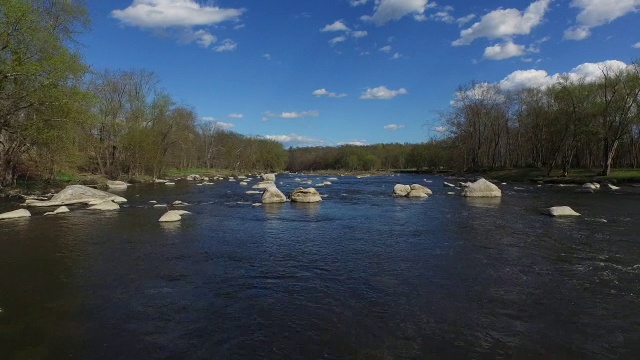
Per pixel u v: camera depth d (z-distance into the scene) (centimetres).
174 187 5397
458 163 9344
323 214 2736
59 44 3206
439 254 1577
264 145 13100
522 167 7862
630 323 921
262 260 1489
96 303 1046
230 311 994
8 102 2952
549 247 1686
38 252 1599
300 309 1006
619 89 5553
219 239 1875
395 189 4350
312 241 1833
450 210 2912
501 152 9325
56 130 3347
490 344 818
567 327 899
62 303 1044
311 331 877
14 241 1803
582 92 5869
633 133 6800
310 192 3522
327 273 1320
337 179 8188
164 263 1446
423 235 1966
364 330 882
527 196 3953
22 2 2773
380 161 13825
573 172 6506
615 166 7825
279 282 1226
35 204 2998
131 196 4050
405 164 13788
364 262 1459
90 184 4931
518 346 810
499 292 1131
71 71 3253
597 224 2245
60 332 871
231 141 11919
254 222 2383
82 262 1453
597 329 889
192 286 1188
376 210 2950
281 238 1902
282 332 873
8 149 3712
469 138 9012
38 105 3084
